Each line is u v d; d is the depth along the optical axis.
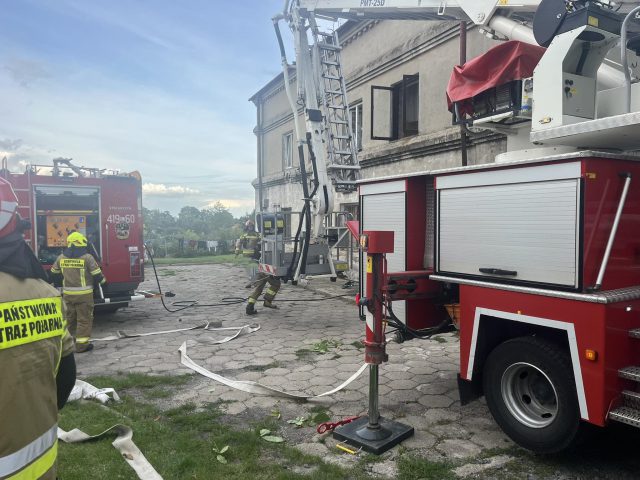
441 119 9.86
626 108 3.27
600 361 2.84
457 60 9.44
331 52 8.59
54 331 1.54
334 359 5.65
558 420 3.12
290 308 9.04
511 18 5.52
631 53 3.82
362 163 12.40
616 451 3.39
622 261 3.07
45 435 1.44
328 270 7.91
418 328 4.53
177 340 6.67
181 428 3.82
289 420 3.96
